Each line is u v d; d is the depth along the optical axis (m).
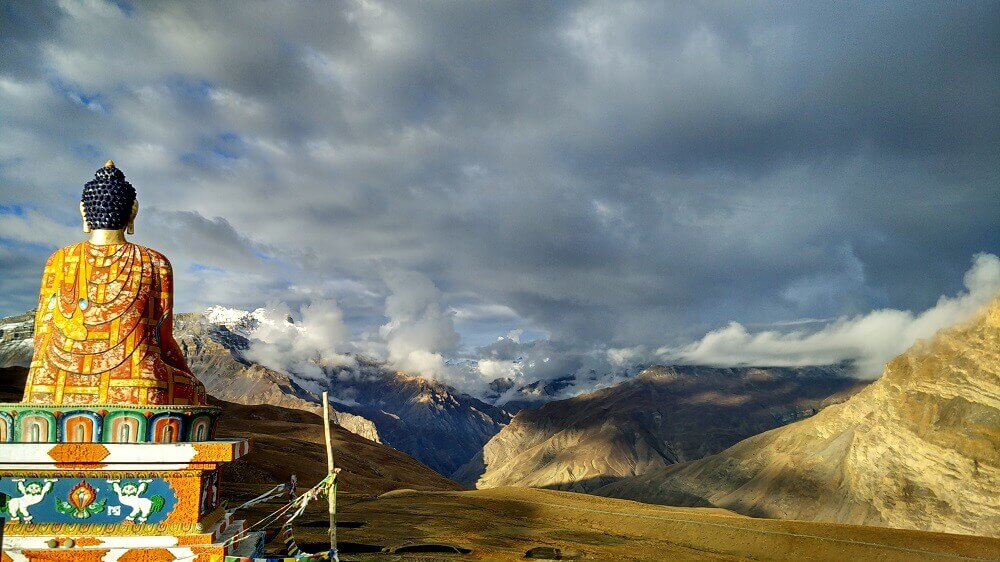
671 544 74.00
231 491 77.50
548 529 74.00
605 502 108.94
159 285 15.71
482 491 112.19
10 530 13.57
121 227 15.88
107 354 14.71
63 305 14.89
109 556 13.64
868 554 71.50
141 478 14.05
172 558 13.80
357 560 44.78
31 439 13.88
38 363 14.64
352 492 107.12
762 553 73.25
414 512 78.81
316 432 166.38
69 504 13.80
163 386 15.03
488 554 53.22
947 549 72.62
